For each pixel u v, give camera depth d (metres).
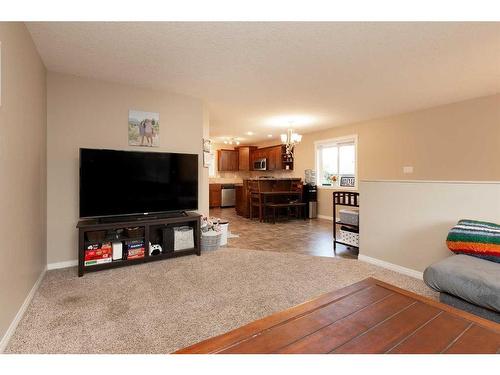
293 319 1.20
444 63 2.81
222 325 1.82
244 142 9.17
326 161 6.83
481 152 3.98
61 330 1.73
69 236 3.01
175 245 3.30
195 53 2.56
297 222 6.19
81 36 2.22
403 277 2.70
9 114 1.68
